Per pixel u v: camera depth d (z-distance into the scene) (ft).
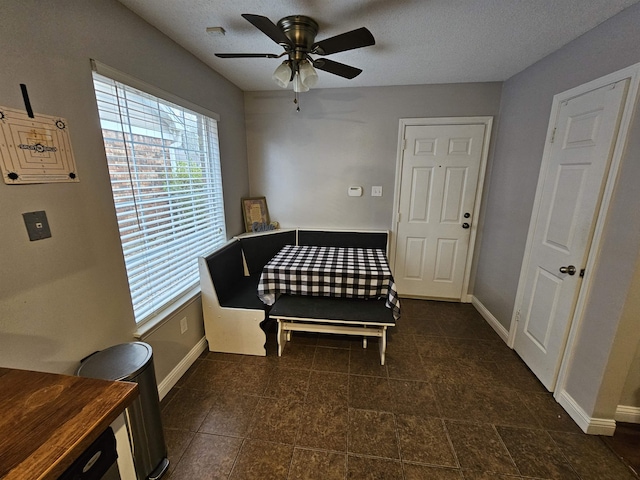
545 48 6.25
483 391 6.15
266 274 7.19
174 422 5.31
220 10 4.93
